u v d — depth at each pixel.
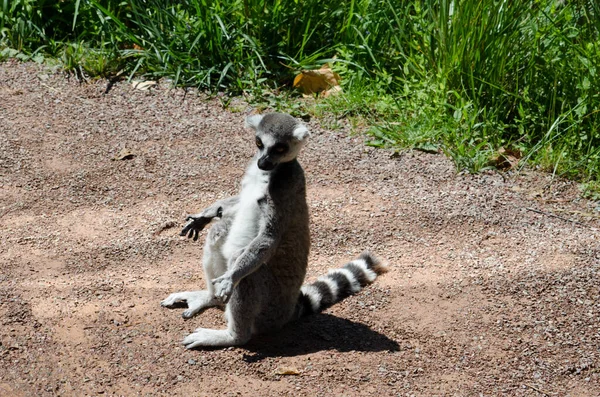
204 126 9.03
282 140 5.56
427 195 7.89
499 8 9.20
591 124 8.66
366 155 8.62
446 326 5.99
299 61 10.14
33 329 5.65
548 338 5.90
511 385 5.39
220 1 10.25
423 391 5.26
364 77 9.88
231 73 9.97
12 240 6.84
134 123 9.02
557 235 7.35
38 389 5.09
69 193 7.66
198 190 7.83
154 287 6.35
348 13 10.38
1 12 10.57
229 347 5.65
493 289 6.46
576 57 9.01
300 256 5.82
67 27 10.71
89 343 5.56
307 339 5.81
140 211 7.43
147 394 5.11
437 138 8.87
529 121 8.91
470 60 9.09
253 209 5.69
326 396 5.14
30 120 8.90
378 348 5.70
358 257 6.70
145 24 10.39
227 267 5.80
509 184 8.24
